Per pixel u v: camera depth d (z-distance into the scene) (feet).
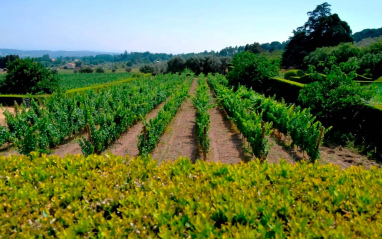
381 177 16.10
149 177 16.16
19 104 78.18
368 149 33.30
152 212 12.21
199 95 64.18
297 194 14.19
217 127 49.34
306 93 47.88
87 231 11.36
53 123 43.68
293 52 178.60
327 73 43.19
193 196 13.66
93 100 61.05
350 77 40.40
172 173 17.15
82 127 47.39
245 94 57.77
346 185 14.62
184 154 35.63
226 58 217.36
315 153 30.35
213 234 10.11
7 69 86.74
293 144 36.19
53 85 88.84
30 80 84.64
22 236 10.62
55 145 40.55
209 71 210.38
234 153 35.58
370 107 35.68
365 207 12.48
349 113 39.24
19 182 16.10
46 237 11.07
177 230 10.96
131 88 85.61
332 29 167.53
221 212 12.16
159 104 76.18
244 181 14.84
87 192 14.46
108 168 17.94
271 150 36.09
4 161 19.17
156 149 37.60
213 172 16.63
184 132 46.14
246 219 11.55
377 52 84.64
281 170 16.52
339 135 38.17
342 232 10.02
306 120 34.94
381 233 10.30
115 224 11.46
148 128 35.32
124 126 44.80
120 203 13.41
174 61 215.92
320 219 11.80
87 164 18.15
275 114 43.62
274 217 11.65
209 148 37.60
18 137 40.91
